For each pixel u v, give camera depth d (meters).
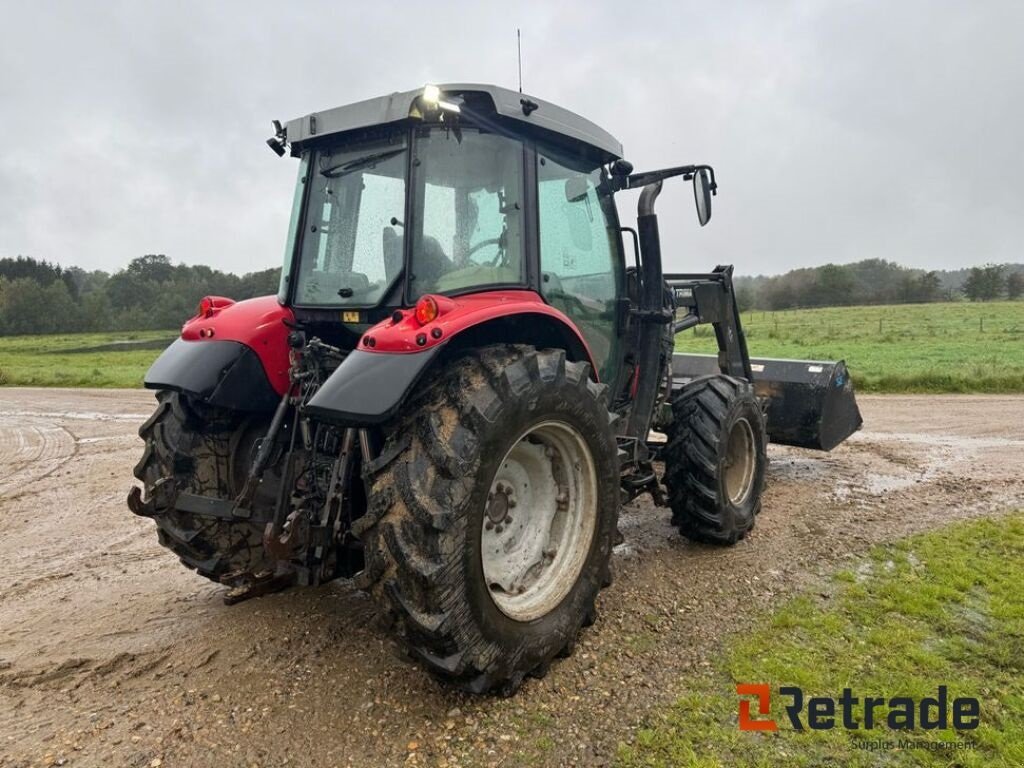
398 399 2.25
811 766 2.18
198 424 3.22
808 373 5.87
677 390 4.39
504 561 2.79
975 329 35.84
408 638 2.33
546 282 3.23
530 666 2.60
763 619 3.19
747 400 4.33
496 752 2.26
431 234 2.82
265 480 3.18
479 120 2.92
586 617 2.98
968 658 2.80
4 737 2.39
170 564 4.19
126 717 2.50
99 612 3.44
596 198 3.77
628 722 2.41
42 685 2.73
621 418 3.99
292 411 3.15
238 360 3.13
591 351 3.71
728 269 5.43
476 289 2.83
